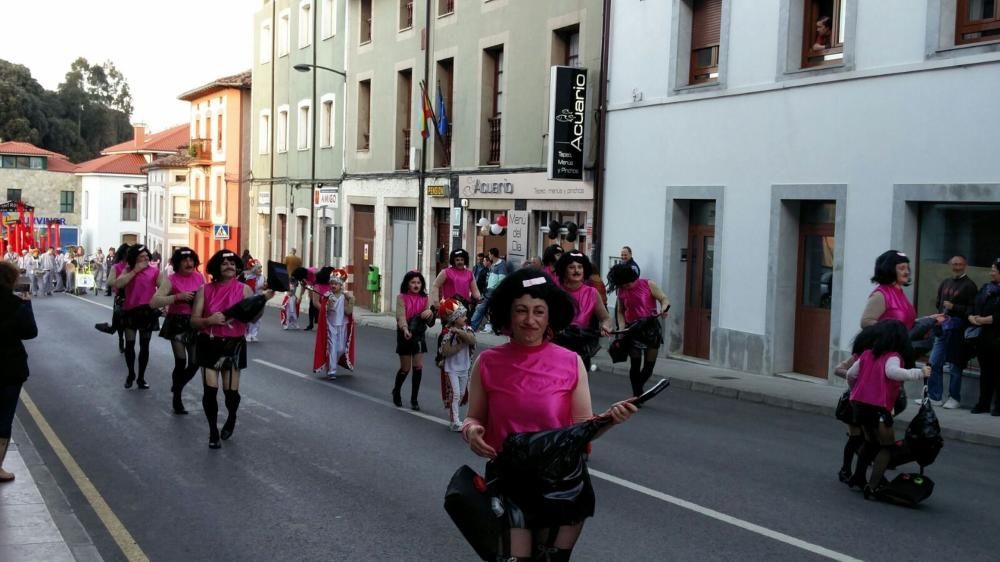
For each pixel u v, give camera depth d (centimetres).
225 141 5309
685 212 1969
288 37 4416
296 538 711
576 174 2198
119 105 11275
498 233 2606
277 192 4538
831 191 1608
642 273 2038
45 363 1753
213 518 763
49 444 1042
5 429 828
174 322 1220
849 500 827
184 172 6619
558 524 452
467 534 453
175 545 695
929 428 808
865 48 1553
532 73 2469
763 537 711
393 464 951
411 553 676
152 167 7056
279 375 1616
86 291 4659
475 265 2639
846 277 1580
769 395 1438
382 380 1566
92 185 8781
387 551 680
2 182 9281
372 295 3412
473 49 2780
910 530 736
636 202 2059
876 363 823
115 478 893
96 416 1212
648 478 895
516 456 445
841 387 1562
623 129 2097
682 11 1944
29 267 4491
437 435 1099
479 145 2748
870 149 1545
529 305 466
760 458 1000
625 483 873
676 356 1959
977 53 1386
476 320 1124
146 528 737
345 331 1602
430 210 3048
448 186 2912
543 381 463
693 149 1902
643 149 2039
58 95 10656
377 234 3453
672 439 1097
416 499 820
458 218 2833
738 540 702
